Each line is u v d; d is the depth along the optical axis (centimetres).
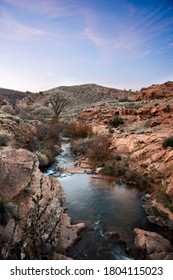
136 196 1241
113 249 790
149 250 764
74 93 9619
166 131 1962
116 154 1848
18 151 1034
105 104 4681
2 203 636
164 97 4069
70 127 3042
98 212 1059
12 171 845
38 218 736
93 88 10175
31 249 637
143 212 1067
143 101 3969
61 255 710
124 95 9575
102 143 2025
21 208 687
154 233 855
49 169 1700
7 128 1716
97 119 3422
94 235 872
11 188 762
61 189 1105
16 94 8738
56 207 901
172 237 877
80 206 1115
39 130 2564
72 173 1616
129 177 1439
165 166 1352
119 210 1083
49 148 2097
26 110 5506
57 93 5275
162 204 1087
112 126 2777
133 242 830
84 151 2123
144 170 1460
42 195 837
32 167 938
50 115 5369
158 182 1295
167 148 1509
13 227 613
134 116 2889
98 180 1478
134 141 1853
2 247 552
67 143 2652
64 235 837
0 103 6256
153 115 2709
